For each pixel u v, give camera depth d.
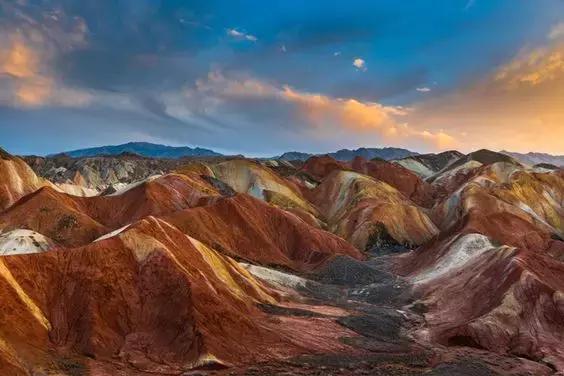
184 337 51.41
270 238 105.25
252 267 79.56
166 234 64.62
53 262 55.59
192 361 49.16
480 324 61.78
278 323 60.56
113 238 60.31
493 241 90.62
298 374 47.59
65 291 53.91
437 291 78.31
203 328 51.91
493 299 67.81
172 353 50.34
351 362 51.50
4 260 52.66
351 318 65.69
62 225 96.44
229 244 97.25
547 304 64.94
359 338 59.78
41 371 43.69
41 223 96.25
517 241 106.88
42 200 100.56
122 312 53.66
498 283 70.25
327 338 58.31
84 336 49.94
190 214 97.94
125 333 52.19
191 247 66.62
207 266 65.69
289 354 52.94
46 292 53.16
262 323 58.97
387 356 54.50
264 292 71.81
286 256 103.75
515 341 60.59
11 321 47.53
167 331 52.59
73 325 51.44
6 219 96.88
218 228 98.94
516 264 70.38
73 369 45.16
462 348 59.59
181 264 60.09
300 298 74.94
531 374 51.62
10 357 43.62
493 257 77.75
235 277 69.56
